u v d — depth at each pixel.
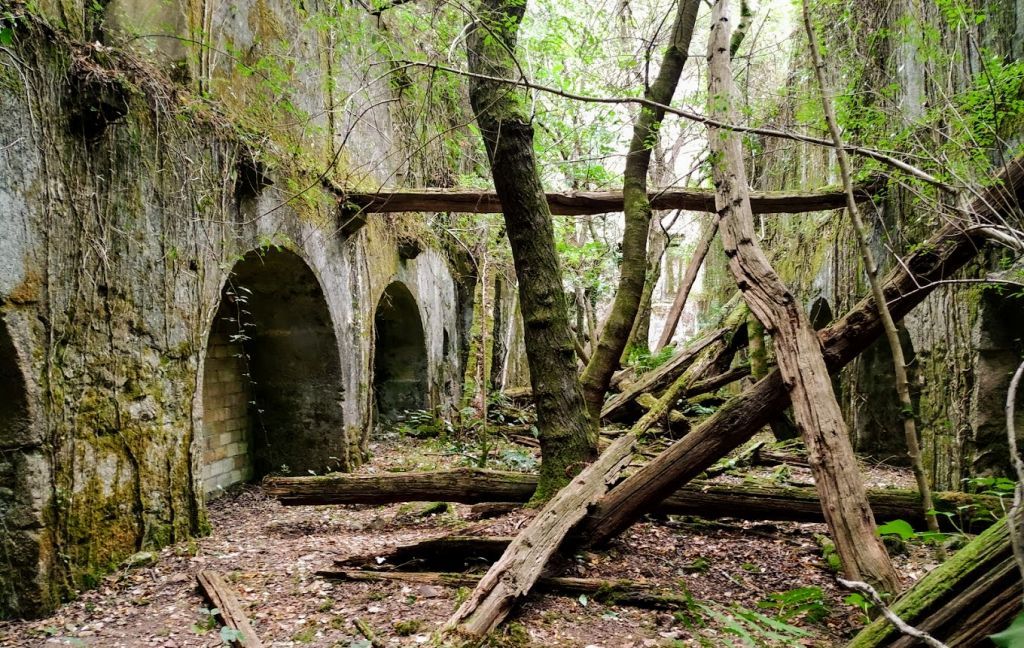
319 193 6.84
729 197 3.95
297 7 6.51
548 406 4.85
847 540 3.03
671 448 4.03
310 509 6.07
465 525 4.98
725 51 4.18
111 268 4.10
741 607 3.35
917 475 2.93
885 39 6.75
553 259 4.97
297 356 7.33
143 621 3.41
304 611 3.41
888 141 4.42
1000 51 5.30
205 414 6.59
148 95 4.46
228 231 5.32
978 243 3.53
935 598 1.71
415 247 10.03
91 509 3.92
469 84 4.95
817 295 10.26
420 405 11.27
